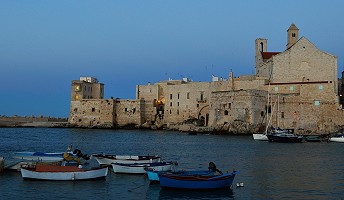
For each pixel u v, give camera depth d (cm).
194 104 14000
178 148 7281
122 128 14938
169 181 3431
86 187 3500
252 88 12144
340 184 3656
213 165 3712
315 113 10981
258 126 11031
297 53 11862
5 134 12194
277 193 3294
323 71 11788
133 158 4656
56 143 8700
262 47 14000
